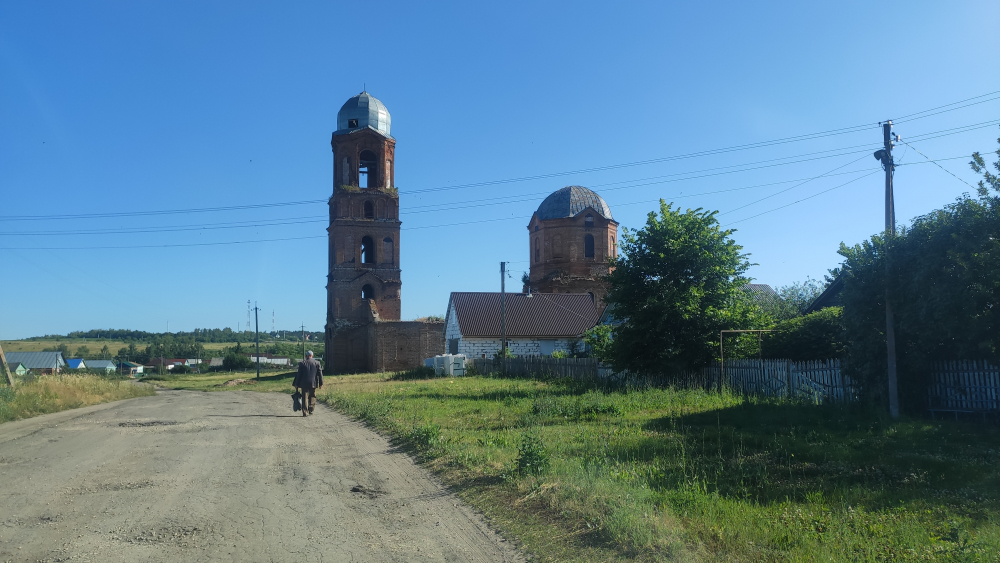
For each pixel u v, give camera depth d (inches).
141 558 237.5
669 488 327.9
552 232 2292.1
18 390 908.6
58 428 636.1
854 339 647.8
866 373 628.1
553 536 264.2
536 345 2052.2
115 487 355.6
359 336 2283.5
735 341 955.3
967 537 234.2
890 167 623.5
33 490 347.6
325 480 378.9
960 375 574.6
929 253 552.1
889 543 240.4
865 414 598.2
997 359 544.7
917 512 281.0
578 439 501.4
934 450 432.8
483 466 394.6
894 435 496.1
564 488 318.7
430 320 2472.9
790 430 520.1
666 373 960.9
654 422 593.3
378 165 2364.7
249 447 505.4
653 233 1004.6
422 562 238.4
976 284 523.2
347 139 2335.1
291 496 337.7
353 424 671.8
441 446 468.1
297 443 528.4
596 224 2278.5
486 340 2025.1
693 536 251.1
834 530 256.5
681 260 975.6
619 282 1014.4
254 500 327.9
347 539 264.7
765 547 240.8
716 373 921.5
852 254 643.5
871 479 351.6
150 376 3496.6
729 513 278.5
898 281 587.8
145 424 671.8
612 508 277.6
